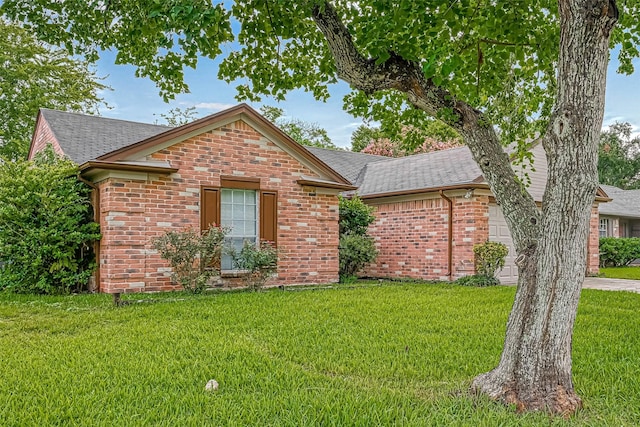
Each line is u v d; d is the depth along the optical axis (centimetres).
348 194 1471
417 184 1329
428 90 380
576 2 315
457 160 1400
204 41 368
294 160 1145
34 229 899
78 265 959
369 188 1495
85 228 933
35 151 1472
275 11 482
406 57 374
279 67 570
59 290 922
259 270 998
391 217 1404
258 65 558
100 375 402
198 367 427
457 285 1122
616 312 737
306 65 578
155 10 344
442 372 428
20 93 2006
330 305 771
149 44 518
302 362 457
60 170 923
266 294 906
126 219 916
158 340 525
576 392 372
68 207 928
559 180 330
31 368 420
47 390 365
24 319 648
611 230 2266
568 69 323
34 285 912
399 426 305
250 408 332
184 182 986
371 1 407
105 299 818
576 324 638
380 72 383
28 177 902
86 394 357
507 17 445
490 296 891
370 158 1947
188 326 601
